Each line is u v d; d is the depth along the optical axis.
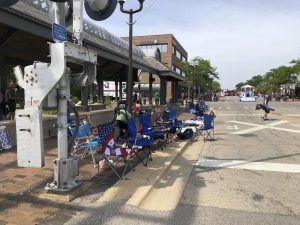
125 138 9.19
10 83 23.20
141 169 7.72
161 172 7.50
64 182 5.78
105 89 55.62
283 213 5.36
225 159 9.44
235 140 13.09
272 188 6.65
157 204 5.71
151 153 9.65
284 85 97.56
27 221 4.75
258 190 6.52
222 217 5.16
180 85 61.53
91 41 14.97
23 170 7.22
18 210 5.15
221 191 6.46
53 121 12.21
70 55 5.47
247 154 10.17
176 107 33.22
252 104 52.47
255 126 18.45
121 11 12.16
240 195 6.22
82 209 5.31
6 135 9.57
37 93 5.48
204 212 5.36
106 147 6.91
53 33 5.25
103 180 6.79
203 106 30.14
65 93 5.83
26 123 5.54
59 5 5.80
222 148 11.26
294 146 11.62
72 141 6.17
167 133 11.52
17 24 9.88
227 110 35.09
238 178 7.39
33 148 5.55
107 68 26.56
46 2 12.58
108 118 16.84
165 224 4.87
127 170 7.58
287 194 6.29
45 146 10.18
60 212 5.16
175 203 5.77
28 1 11.60
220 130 16.48
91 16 6.75
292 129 16.86
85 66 6.25
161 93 31.59
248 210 5.47
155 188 6.61
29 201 5.51
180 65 72.00
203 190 6.52
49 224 4.70
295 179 7.30
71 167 5.92
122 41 23.67
